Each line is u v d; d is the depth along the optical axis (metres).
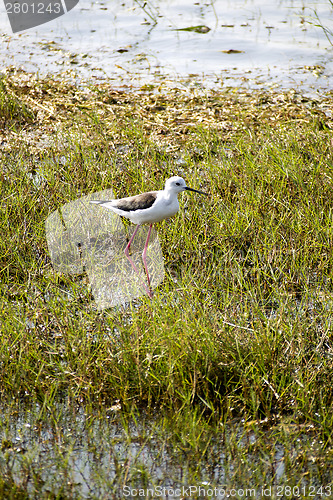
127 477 5.11
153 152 10.45
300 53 14.71
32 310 7.02
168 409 5.80
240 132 11.23
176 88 13.16
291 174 9.28
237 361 5.95
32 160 10.46
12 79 13.56
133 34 16.25
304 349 6.22
